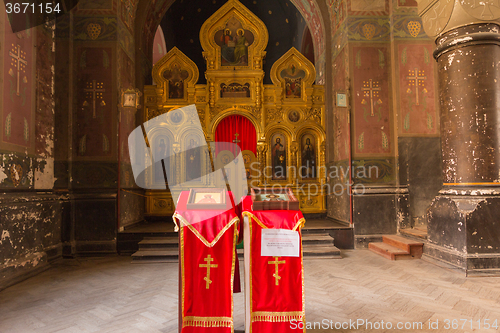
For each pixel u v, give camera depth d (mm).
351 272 4965
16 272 4629
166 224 7773
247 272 2654
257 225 2664
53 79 6383
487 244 4688
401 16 7105
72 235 6371
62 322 3203
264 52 8820
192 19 13109
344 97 7086
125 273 5059
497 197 4727
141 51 8289
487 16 4801
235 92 8781
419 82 7027
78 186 6516
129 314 3400
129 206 7152
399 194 6852
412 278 4609
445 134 5234
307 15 9719
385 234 6859
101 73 6750
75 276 4910
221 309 2627
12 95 4828
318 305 3604
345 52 7316
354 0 7238
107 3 6836
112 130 6660
